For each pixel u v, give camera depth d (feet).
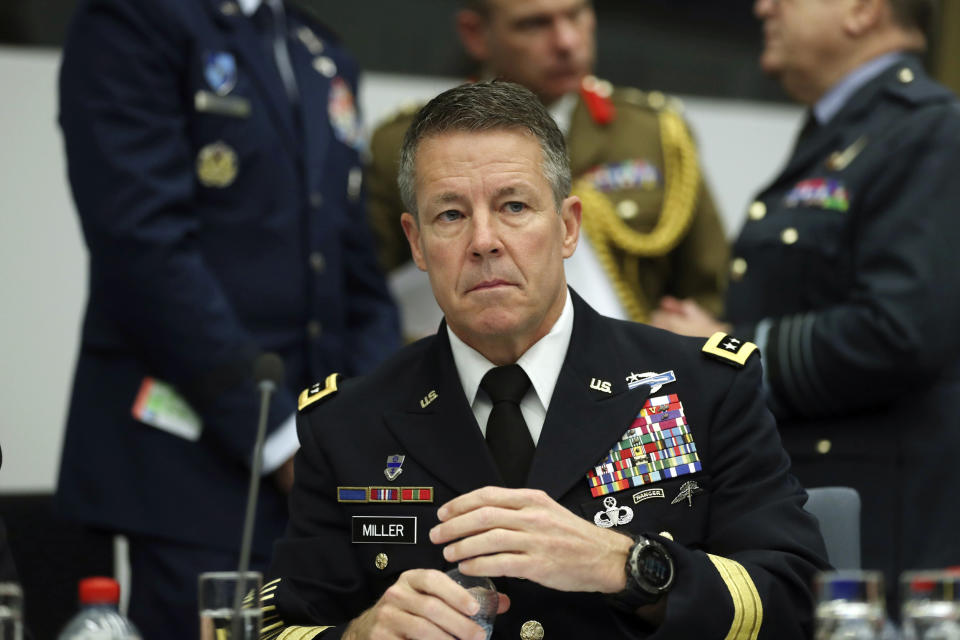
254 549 33.35
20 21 48.55
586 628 22.11
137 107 33.76
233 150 34.96
